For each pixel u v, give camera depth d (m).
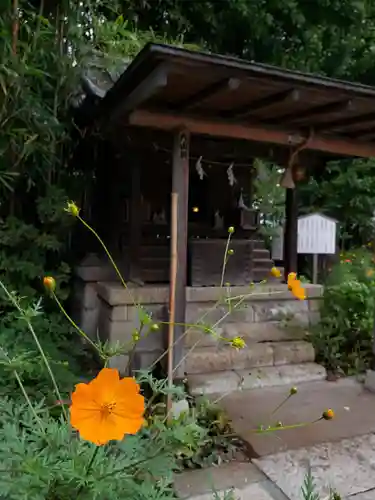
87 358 3.42
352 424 2.72
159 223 4.09
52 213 3.51
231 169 3.85
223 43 5.84
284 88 2.44
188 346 3.41
